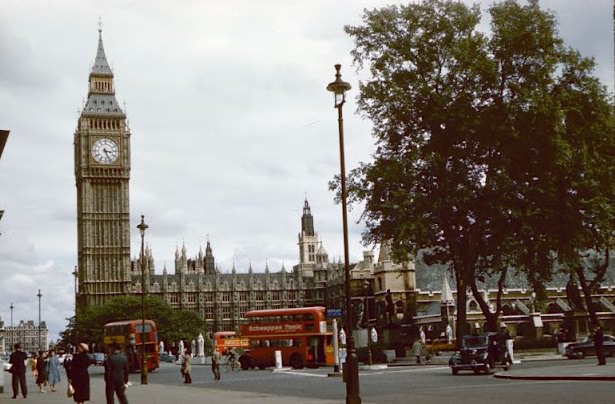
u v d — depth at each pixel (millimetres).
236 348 115062
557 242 53125
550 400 24125
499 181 51094
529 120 50500
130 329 75938
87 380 26078
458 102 51500
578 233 52469
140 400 32781
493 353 45562
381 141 56375
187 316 198125
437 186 53031
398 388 34906
